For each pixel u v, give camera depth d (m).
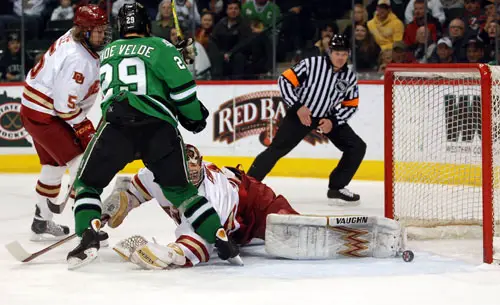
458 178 10.59
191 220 7.17
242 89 16.38
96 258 7.46
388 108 8.95
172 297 6.08
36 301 5.98
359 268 7.23
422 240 8.88
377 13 16.88
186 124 7.51
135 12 7.36
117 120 6.98
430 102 11.44
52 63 8.32
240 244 8.09
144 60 7.06
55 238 9.09
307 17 17.72
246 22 17.72
